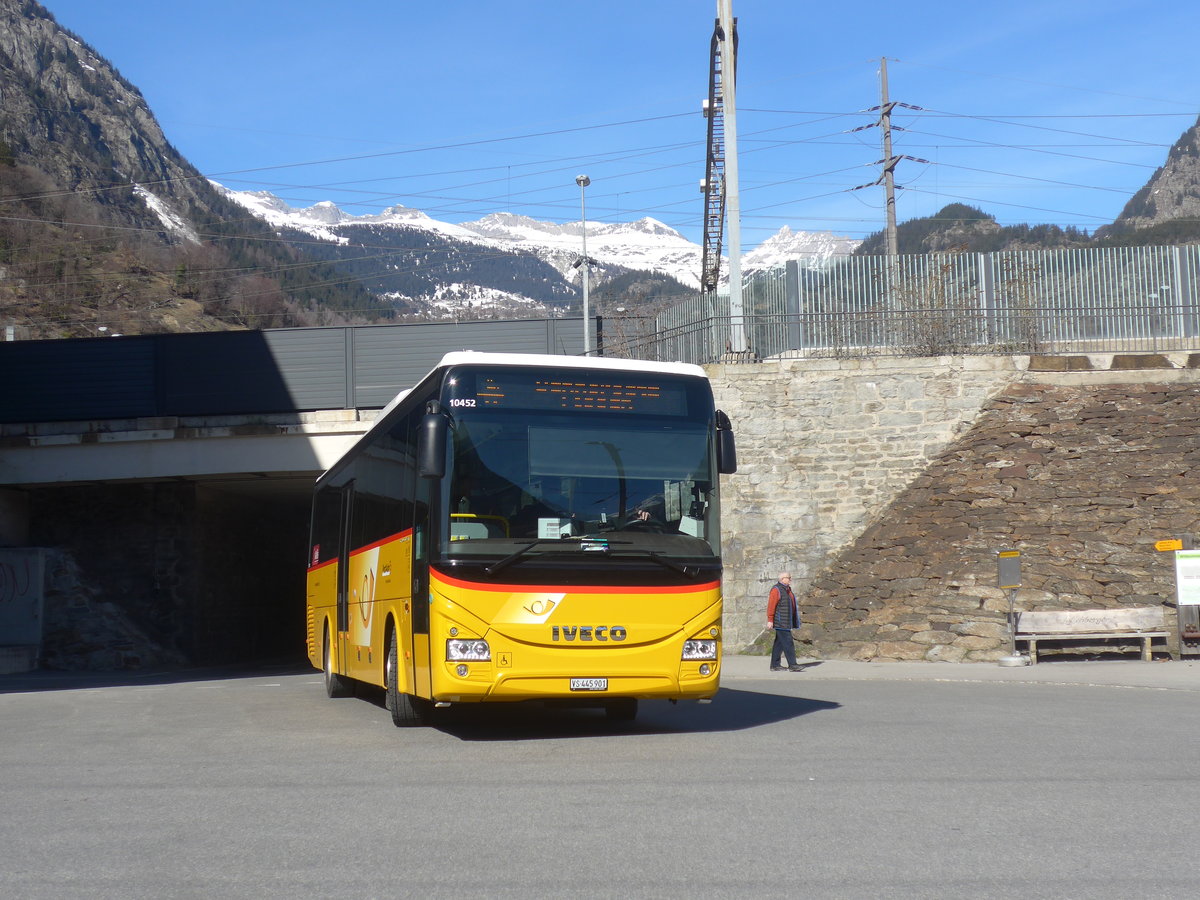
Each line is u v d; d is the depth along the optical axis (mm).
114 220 153875
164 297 109688
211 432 33281
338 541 17500
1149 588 21641
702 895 5398
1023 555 22891
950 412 26750
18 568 33750
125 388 33625
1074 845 6320
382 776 9078
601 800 7793
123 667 33750
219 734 12570
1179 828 6754
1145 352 28250
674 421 11586
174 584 35281
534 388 11336
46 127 177375
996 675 18688
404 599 12219
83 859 6359
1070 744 10453
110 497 35656
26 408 33750
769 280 29438
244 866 6129
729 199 27844
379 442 14391
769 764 9336
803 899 5305
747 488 26344
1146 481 24156
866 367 26766
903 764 9266
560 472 11133
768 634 25469
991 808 7371
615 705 13219
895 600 23172
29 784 9109
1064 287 29047
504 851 6348
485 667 10648
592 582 10891
